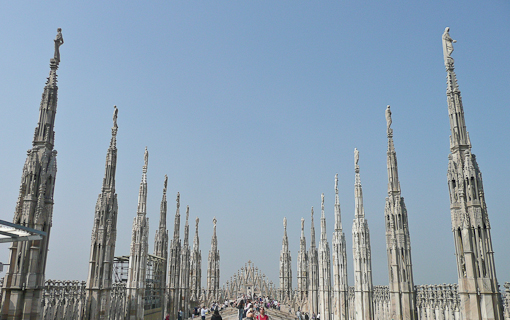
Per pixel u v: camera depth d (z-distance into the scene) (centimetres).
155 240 6456
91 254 3450
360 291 4259
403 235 3098
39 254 2302
